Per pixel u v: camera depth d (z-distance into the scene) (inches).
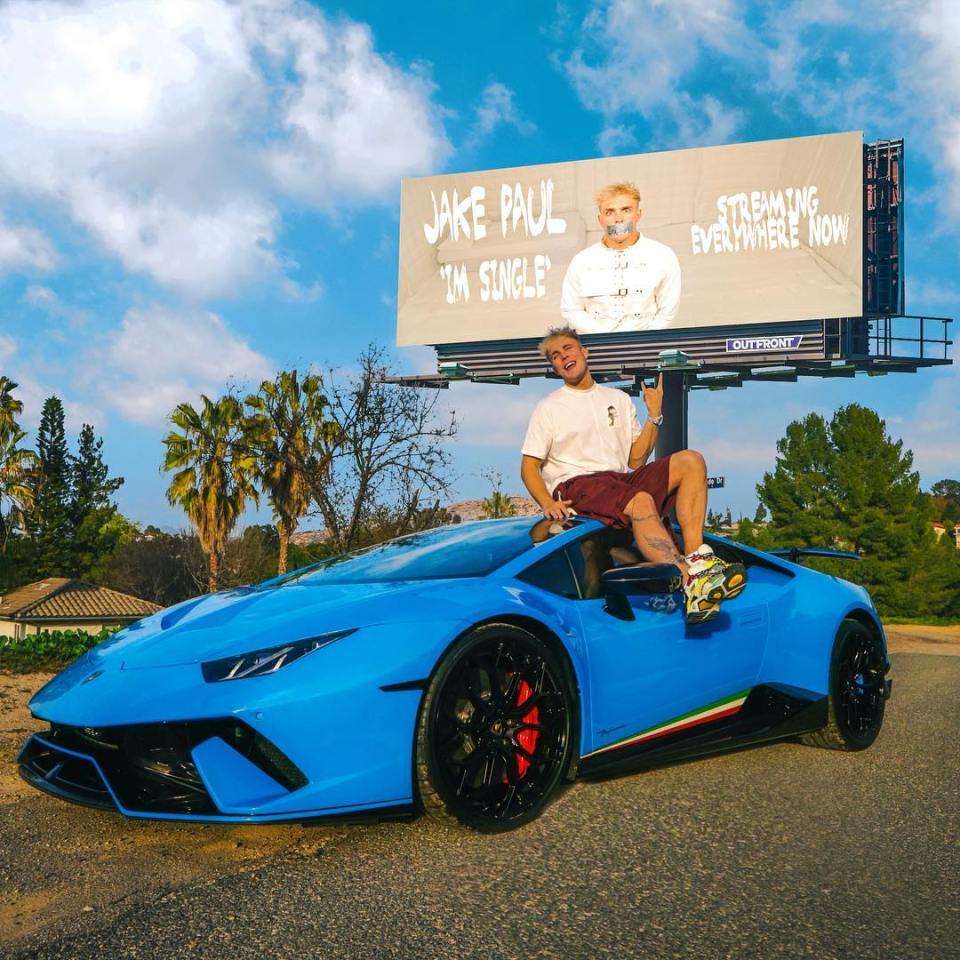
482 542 136.0
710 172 1266.0
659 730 132.7
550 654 116.2
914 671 304.2
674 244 1274.6
